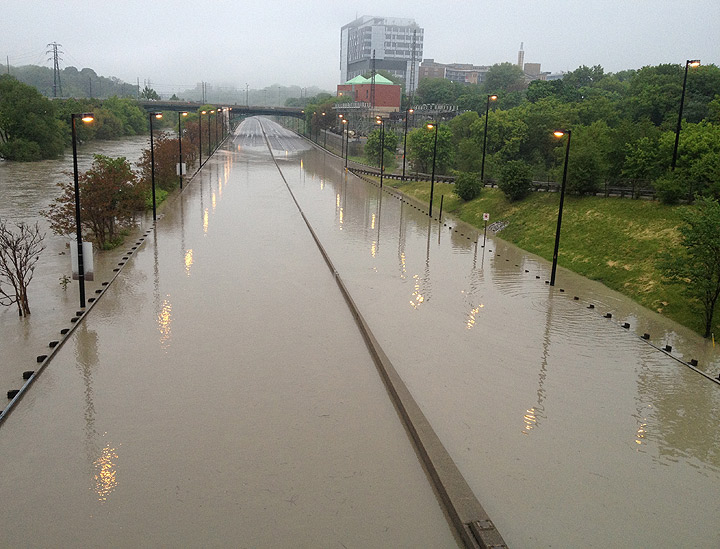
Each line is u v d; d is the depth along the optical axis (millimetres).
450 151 71688
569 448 12922
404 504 10586
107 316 20516
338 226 40281
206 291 23750
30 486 10859
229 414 13711
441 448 12141
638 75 82062
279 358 17172
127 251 30531
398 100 141000
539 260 33375
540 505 10812
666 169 39281
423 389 15578
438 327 20703
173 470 11414
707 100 69375
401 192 60844
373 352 17516
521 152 74188
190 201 48625
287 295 23641
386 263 30250
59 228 30078
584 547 9711
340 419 13641
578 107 77688
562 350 19109
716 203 22172
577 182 39438
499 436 13297
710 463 12578
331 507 10422
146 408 13930
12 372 15828
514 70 166000
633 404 15328
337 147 116375
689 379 17156
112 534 9578
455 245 36250
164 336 18688
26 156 83625
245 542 9453
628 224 32938
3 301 21812
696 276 21156
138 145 118875
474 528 9641
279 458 11922
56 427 13000
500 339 19859
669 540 10008
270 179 67625
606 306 24750
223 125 133500
